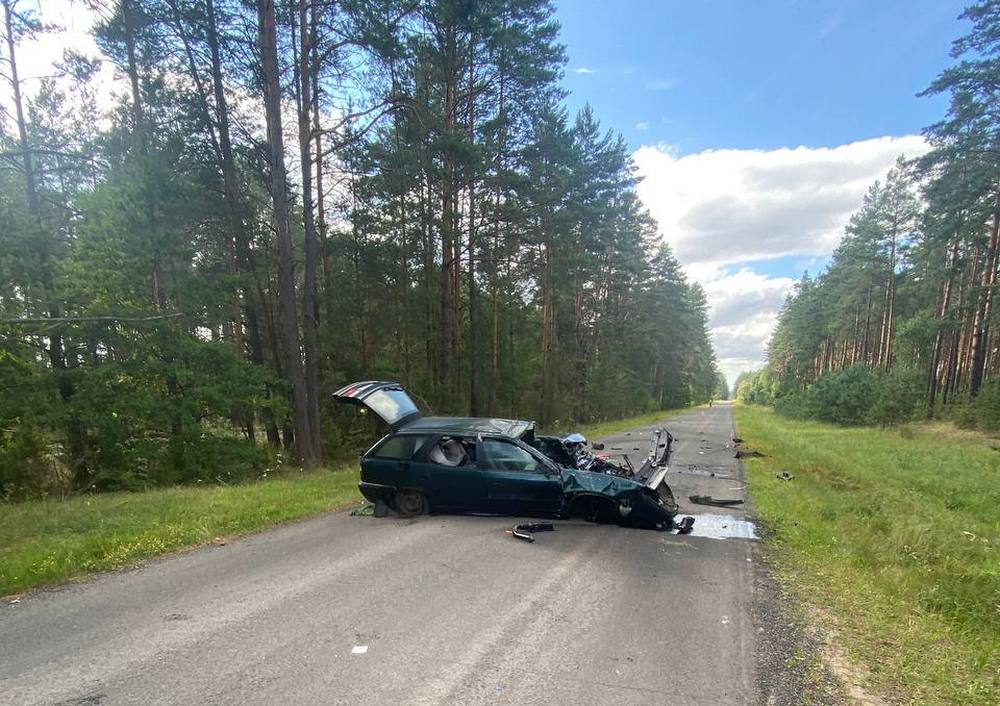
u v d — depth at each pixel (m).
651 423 36.88
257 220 19.62
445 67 19.92
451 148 17.91
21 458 11.97
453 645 3.99
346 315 21.48
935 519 8.85
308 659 3.76
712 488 11.36
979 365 28.44
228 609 4.63
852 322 55.09
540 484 7.78
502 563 5.95
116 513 8.01
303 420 15.13
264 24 14.23
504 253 25.48
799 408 40.94
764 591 5.30
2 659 3.75
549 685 3.45
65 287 13.14
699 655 3.91
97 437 13.21
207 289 15.12
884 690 3.52
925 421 29.44
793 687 3.51
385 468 8.20
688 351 82.94
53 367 13.73
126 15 15.23
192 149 17.23
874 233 40.62
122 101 16.84
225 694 3.31
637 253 44.31
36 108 18.55
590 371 41.72
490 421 8.92
